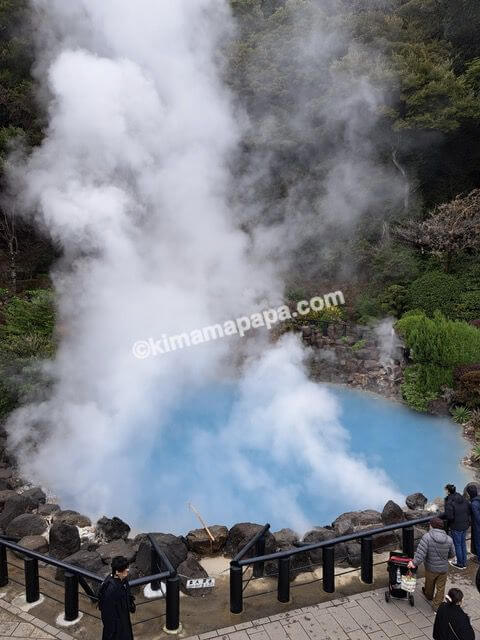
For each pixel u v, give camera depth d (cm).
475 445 1005
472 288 1628
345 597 567
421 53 1808
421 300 1616
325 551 571
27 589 561
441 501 779
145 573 592
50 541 641
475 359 1168
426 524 708
